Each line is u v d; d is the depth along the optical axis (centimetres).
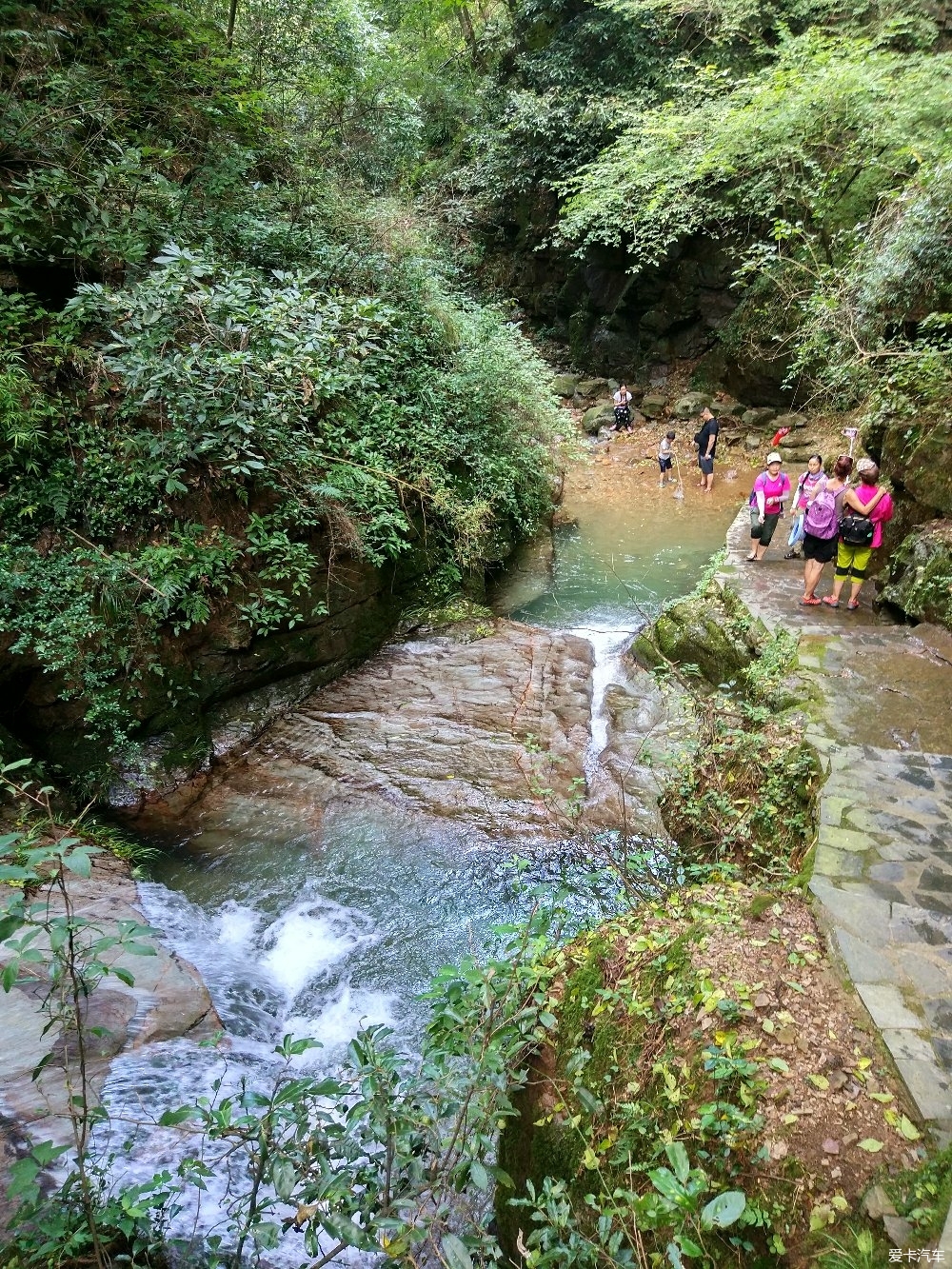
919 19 1331
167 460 725
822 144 1303
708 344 1898
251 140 1045
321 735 791
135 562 695
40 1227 286
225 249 920
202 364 702
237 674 790
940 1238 244
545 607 1129
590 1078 342
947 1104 286
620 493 1623
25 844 292
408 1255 267
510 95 1923
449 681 882
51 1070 407
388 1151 269
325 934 581
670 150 1482
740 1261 259
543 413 1323
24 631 658
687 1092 308
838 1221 254
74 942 325
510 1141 364
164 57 950
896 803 484
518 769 726
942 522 797
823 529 801
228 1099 277
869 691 636
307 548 837
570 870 617
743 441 1753
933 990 340
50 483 688
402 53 1698
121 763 700
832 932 376
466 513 1050
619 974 384
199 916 587
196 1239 341
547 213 2033
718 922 396
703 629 846
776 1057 310
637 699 837
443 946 567
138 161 812
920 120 1159
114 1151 368
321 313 805
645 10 1614
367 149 1416
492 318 1374
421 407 1058
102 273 770
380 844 656
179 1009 470
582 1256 248
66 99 780
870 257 1040
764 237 1661
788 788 543
